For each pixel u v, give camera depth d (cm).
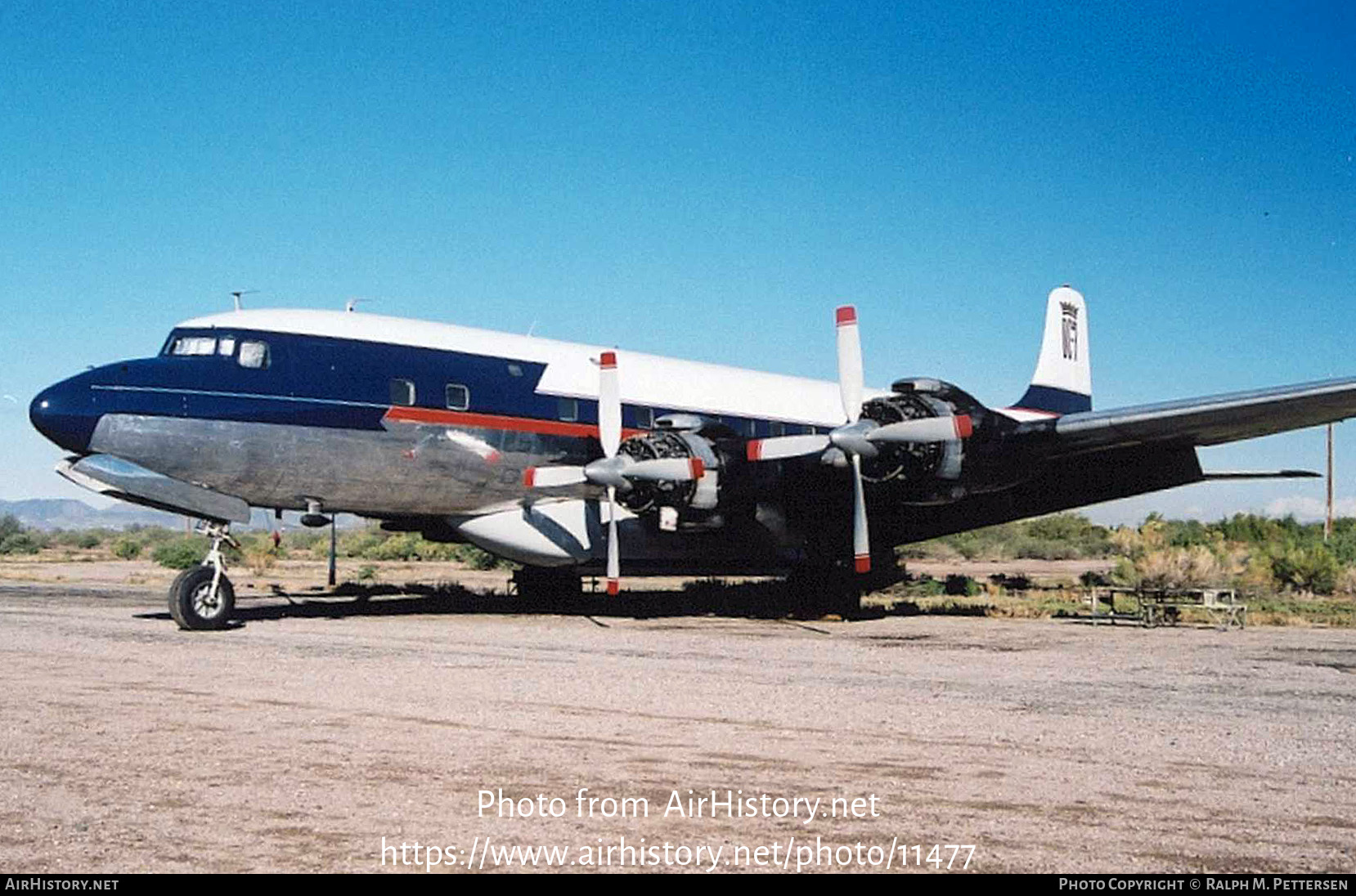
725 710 914
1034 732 829
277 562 4441
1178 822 592
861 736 812
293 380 1600
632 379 1967
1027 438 1656
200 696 972
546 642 1442
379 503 1692
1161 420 1562
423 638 1476
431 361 1728
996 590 2808
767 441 1670
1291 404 1486
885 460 1633
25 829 577
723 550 1931
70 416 1464
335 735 807
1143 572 2666
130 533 8119
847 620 1909
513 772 700
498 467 1762
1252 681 1113
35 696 970
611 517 1686
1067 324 2550
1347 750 767
